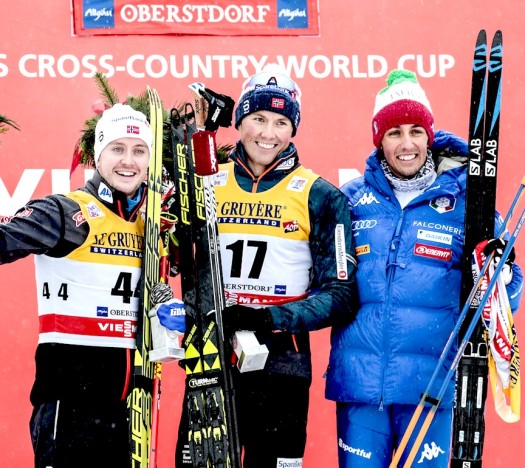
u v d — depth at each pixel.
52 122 26.70
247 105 19.52
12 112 26.62
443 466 19.16
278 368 18.91
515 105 27.66
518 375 19.06
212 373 18.41
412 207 19.58
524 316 26.31
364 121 27.36
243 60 27.38
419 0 28.00
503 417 19.00
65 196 18.08
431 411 18.58
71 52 27.08
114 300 18.00
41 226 17.61
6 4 27.14
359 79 27.53
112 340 17.92
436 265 19.33
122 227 18.22
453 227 19.47
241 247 19.22
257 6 27.61
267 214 19.30
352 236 19.50
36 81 26.86
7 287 25.91
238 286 19.16
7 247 17.33
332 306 18.83
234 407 18.28
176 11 27.44
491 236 19.12
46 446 17.64
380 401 18.86
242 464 19.56
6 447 25.09
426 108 19.59
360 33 27.78
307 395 19.20
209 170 18.61
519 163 27.33
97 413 17.70
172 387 25.56
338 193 19.52
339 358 19.38
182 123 19.66
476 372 19.03
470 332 18.69
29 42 27.00
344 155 27.17
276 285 19.12
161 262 19.02
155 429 18.34
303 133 27.16
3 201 26.16
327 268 19.17
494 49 19.95
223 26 27.48
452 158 20.19
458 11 28.08
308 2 27.67
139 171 18.27
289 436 18.91
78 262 17.89
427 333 19.08
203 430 18.34
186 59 27.28
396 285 19.19
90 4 27.23
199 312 18.61
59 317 17.84
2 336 25.69
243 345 18.06
